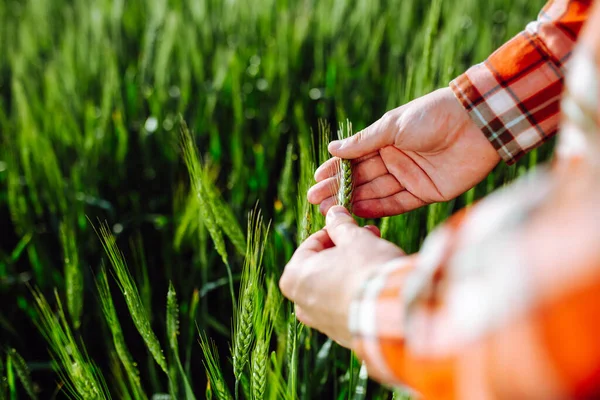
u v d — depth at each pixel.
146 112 1.39
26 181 1.15
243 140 1.22
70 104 1.32
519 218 0.33
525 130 0.65
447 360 0.35
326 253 0.50
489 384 0.32
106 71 1.41
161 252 1.07
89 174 1.13
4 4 1.96
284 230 0.90
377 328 0.42
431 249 0.38
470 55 1.60
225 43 1.60
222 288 0.97
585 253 0.29
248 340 0.65
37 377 0.93
